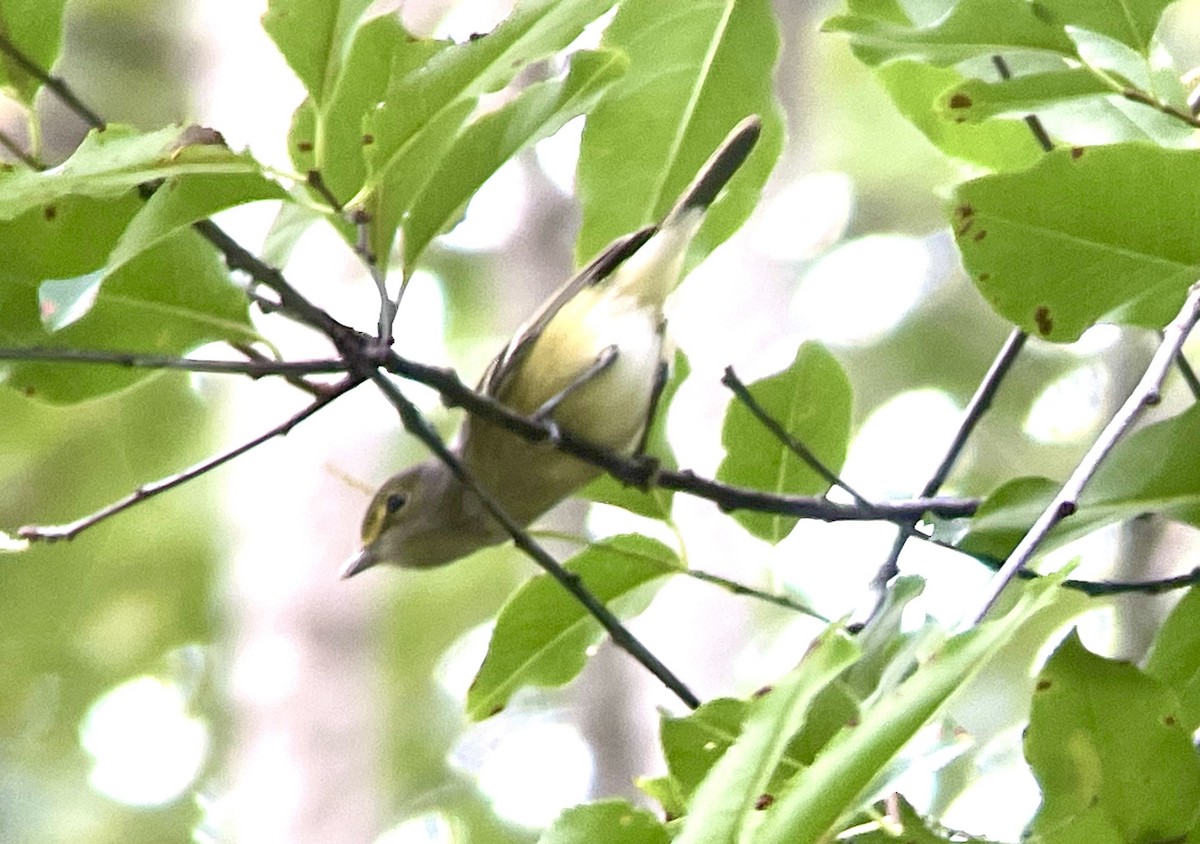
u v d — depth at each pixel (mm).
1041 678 5434
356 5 5289
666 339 9461
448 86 5410
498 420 6879
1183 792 5301
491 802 19594
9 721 18969
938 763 5211
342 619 14906
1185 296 6074
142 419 18203
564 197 18062
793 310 17641
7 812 18047
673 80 7613
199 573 19078
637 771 16391
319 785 14578
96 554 18719
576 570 7410
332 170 5574
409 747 19828
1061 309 6062
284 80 11953
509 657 7527
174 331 6281
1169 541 10875
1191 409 6184
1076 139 6758
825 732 5277
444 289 19984
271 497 15391
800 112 17719
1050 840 5289
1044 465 17750
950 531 6793
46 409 17734
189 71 16953
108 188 4910
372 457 15453
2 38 5398
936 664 4152
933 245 19625
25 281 5906
